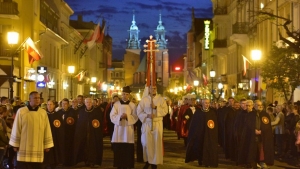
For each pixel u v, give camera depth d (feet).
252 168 56.75
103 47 310.24
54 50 168.04
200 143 58.08
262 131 54.49
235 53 174.09
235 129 57.88
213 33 224.74
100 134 56.65
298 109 65.41
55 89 168.45
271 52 82.99
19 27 125.18
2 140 46.24
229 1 190.39
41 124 38.68
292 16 107.34
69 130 56.54
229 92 181.37
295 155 64.08
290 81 81.15
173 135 112.88
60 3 177.99
